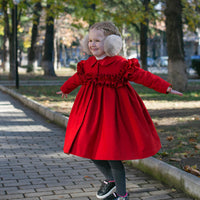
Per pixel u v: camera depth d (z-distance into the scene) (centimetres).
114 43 313
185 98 1206
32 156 523
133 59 317
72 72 3200
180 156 476
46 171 448
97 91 320
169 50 1400
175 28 1384
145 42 2291
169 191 372
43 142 623
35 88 1752
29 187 386
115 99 312
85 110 316
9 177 420
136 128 305
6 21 2194
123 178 319
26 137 664
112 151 296
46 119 884
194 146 527
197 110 912
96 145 308
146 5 1952
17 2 1581
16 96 1359
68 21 4153
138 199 351
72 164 482
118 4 1875
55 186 390
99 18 1481
